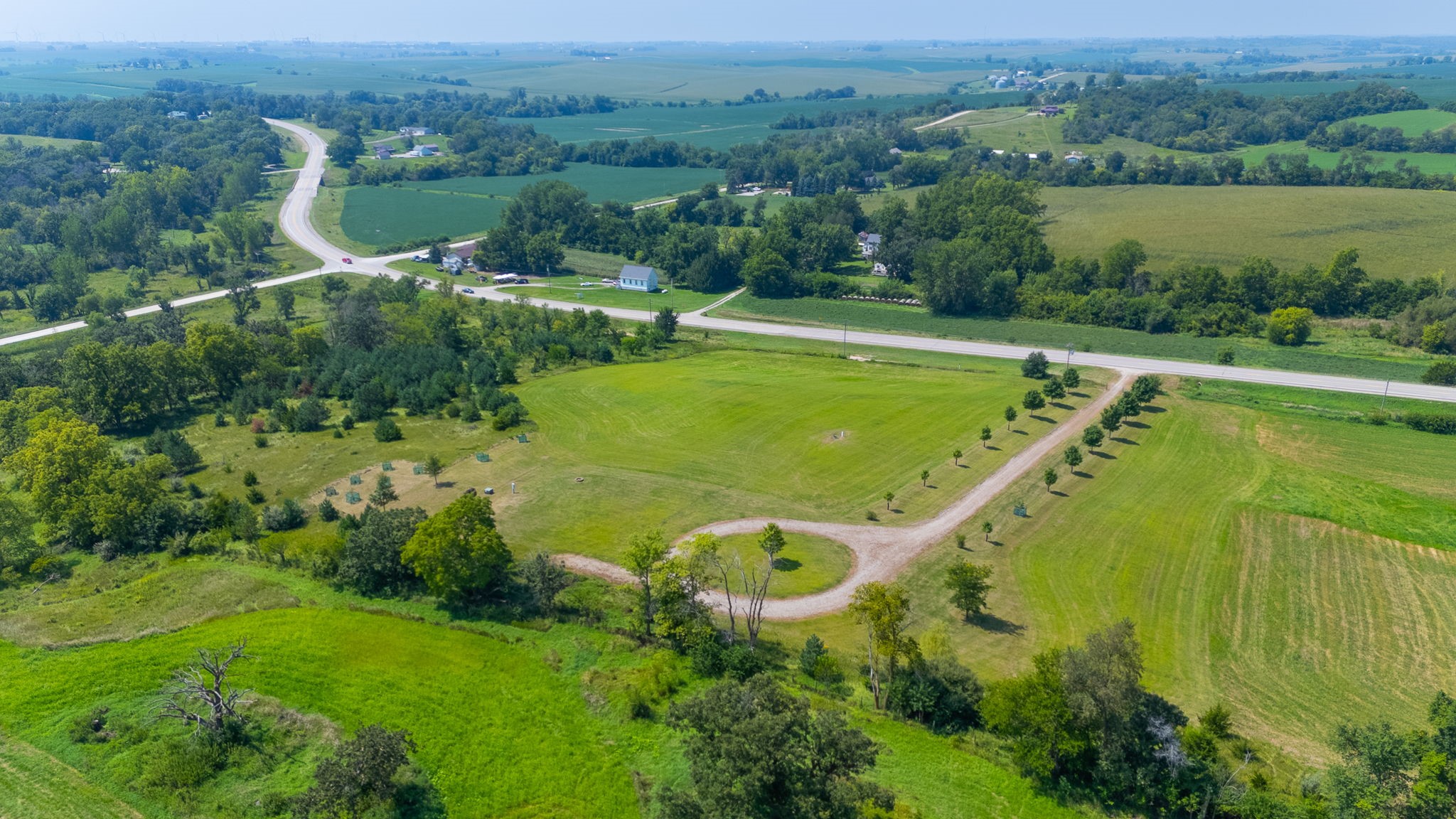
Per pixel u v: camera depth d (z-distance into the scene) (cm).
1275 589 7438
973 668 6281
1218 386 12681
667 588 6462
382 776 4897
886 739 5538
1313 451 10381
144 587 7275
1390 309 16238
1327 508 8862
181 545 7981
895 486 9438
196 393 13338
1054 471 9494
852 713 5791
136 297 19388
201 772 5109
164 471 9125
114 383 11675
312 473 10012
